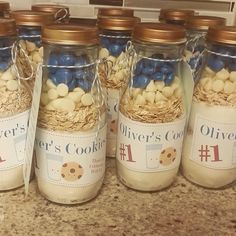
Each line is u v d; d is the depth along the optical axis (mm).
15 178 509
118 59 551
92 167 488
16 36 467
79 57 453
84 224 471
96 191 516
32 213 485
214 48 496
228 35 467
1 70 466
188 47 580
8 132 478
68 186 486
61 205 503
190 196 536
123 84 541
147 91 485
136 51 487
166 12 618
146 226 472
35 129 458
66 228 463
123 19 532
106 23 533
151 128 493
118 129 528
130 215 491
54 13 554
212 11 727
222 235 464
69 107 457
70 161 475
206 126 516
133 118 496
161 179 526
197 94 519
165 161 515
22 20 513
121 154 528
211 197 537
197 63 560
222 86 496
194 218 491
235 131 512
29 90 495
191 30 578
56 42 422
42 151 480
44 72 458
